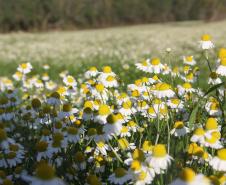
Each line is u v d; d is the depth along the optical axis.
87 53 2.62
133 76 1.48
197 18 6.30
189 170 0.37
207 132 0.48
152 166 0.42
